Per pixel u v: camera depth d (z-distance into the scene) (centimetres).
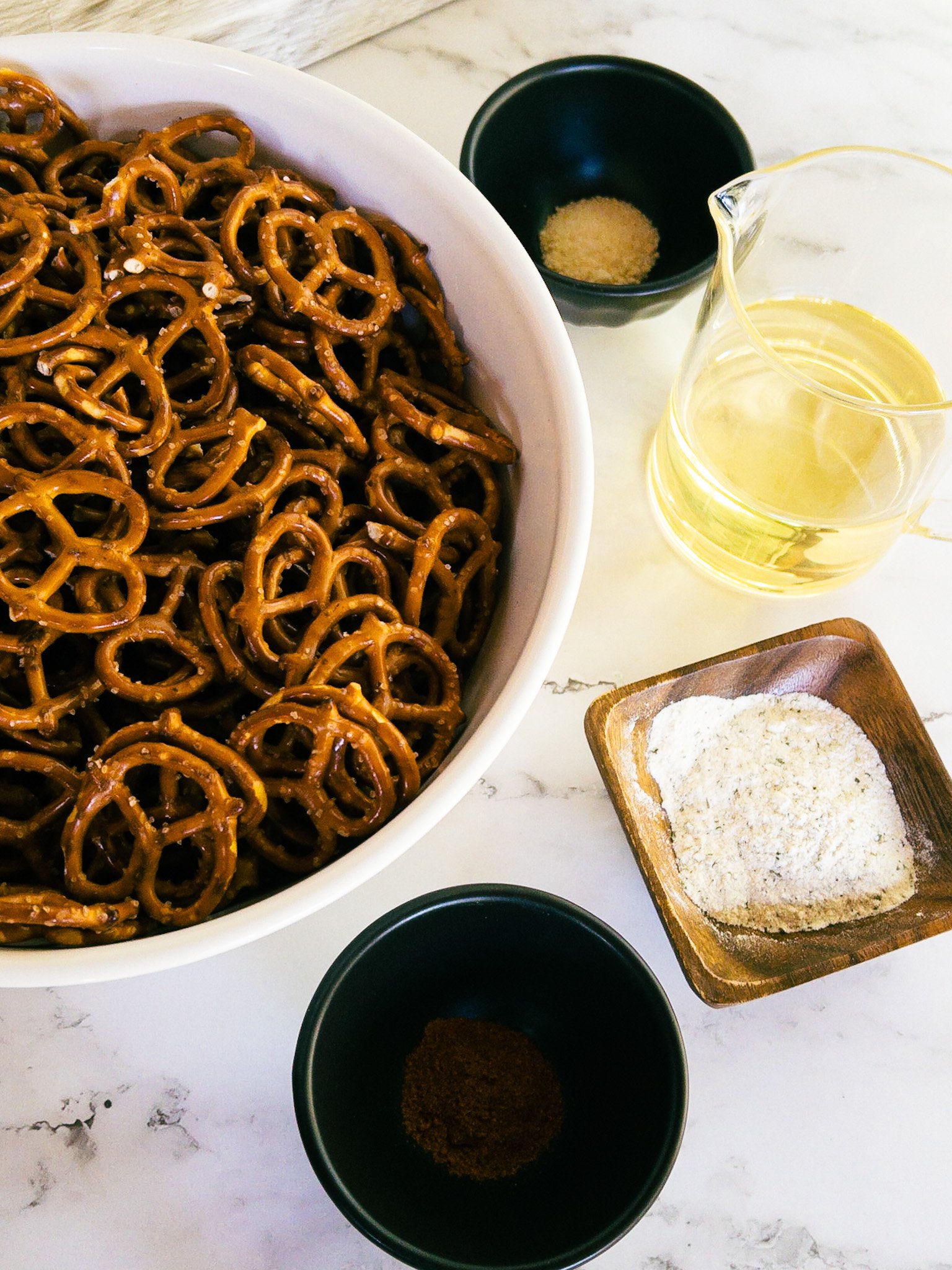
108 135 54
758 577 57
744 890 53
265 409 52
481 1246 48
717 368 55
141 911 47
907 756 54
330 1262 50
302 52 63
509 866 54
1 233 50
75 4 56
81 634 48
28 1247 50
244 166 53
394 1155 50
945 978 54
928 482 54
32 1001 52
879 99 65
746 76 65
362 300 54
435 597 51
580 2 66
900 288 59
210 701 49
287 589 51
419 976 52
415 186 52
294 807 49
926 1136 52
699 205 61
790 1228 51
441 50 65
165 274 50
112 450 48
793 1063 52
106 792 46
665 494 58
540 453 50
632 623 57
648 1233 51
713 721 54
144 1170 51
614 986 50
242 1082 51
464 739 48
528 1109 51
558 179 63
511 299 50
